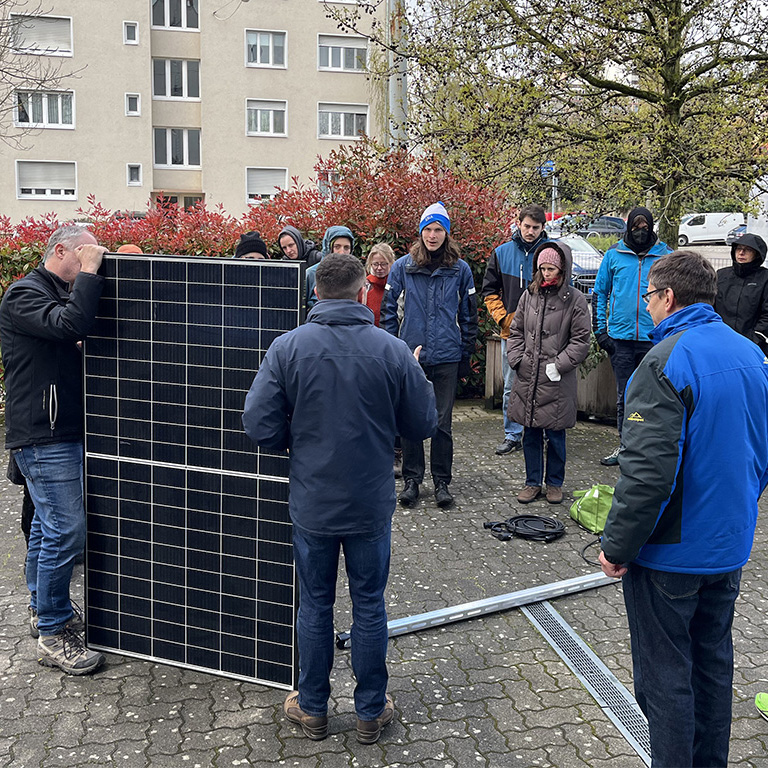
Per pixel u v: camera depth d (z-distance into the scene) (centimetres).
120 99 3259
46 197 3250
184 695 337
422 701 334
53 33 3148
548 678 351
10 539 505
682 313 260
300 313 314
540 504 571
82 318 323
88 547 362
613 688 341
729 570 253
